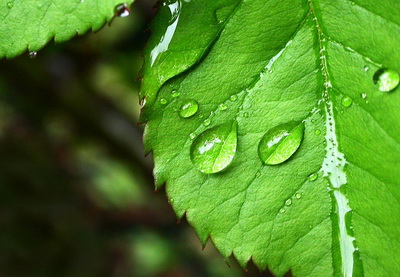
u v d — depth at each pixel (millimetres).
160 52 124
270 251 124
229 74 124
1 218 256
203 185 124
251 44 124
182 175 124
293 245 123
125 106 214
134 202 312
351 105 122
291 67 124
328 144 123
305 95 123
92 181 297
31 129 266
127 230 315
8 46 122
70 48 187
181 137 124
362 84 122
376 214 121
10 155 266
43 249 266
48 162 280
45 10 122
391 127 121
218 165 124
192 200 124
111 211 310
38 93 200
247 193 124
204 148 124
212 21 124
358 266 122
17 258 256
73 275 271
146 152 124
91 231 297
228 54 124
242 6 124
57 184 283
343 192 122
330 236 123
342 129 122
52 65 193
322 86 123
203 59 124
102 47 188
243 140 124
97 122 215
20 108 216
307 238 123
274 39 124
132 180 303
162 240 318
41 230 268
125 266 302
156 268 307
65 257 274
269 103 124
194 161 124
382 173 121
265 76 124
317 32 123
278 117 124
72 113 210
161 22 124
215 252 316
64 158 284
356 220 122
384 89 121
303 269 123
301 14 123
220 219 124
